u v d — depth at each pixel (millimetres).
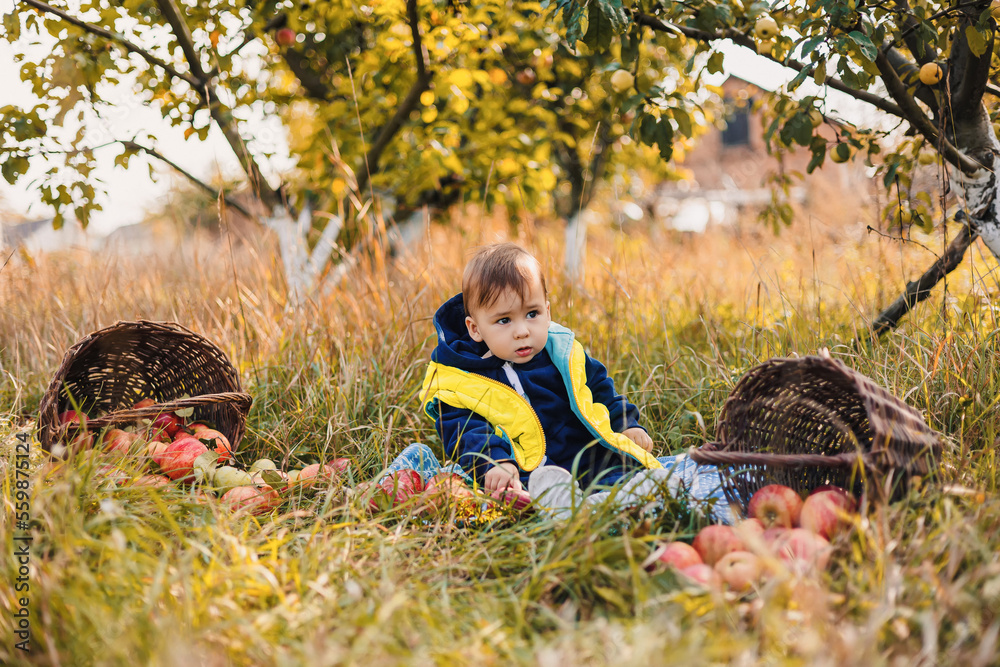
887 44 2842
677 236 7035
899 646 1313
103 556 1598
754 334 3164
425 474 2434
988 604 1369
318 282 3793
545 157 5375
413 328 3473
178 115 4016
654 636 1284
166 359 2701
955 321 2791
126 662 1280
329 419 2828
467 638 1375
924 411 2369
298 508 2201
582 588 1641
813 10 2568
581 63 5219
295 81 5242
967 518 1624
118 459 2184
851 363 2803
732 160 14625
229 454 2463
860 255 4250
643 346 3490
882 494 1603
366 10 4379
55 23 3670
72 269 4453
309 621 1437
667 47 3055
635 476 2189
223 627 1379
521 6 4547
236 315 3600
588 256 5266
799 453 2121
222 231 3732
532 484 2160
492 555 1841
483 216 5449
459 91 4336
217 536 1773
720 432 2049
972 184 2814
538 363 2555
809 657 1179
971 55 2605
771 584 1396
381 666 1228
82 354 2441
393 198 5266
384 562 1677
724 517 1981
